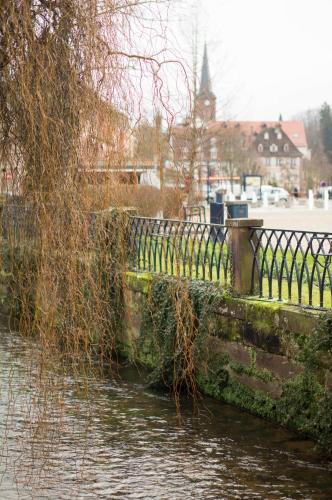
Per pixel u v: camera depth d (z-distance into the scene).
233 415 9.02
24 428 7.58
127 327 11.62
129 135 6.34
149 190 10.19
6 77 5.91
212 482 7.07
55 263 6.07
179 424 8.72
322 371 7.77
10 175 6.15
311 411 7.96
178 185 7.38
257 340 8.87
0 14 5.80
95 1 5.99
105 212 6.45
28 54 5.78
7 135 6.04
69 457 7.61
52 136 5.90
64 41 5.93
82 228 6.13
